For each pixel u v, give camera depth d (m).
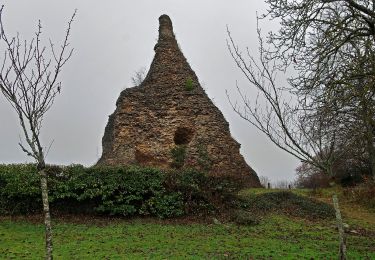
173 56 30.55
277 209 19.67
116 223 16.62
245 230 15.94
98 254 11.91
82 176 17.72
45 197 9.25
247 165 28.27
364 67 12.55
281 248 12.89
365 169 28.11
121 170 18.09
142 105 28.22
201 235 14.88
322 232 15.90
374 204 22.00
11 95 9.12
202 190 18.66
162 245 13.21
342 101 11.82
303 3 13.14
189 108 28.62
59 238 13.98
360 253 12.44
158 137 27.70
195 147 27.28
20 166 18.25
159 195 17.94
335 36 12.75
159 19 32.38
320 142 11.16
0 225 15.65
